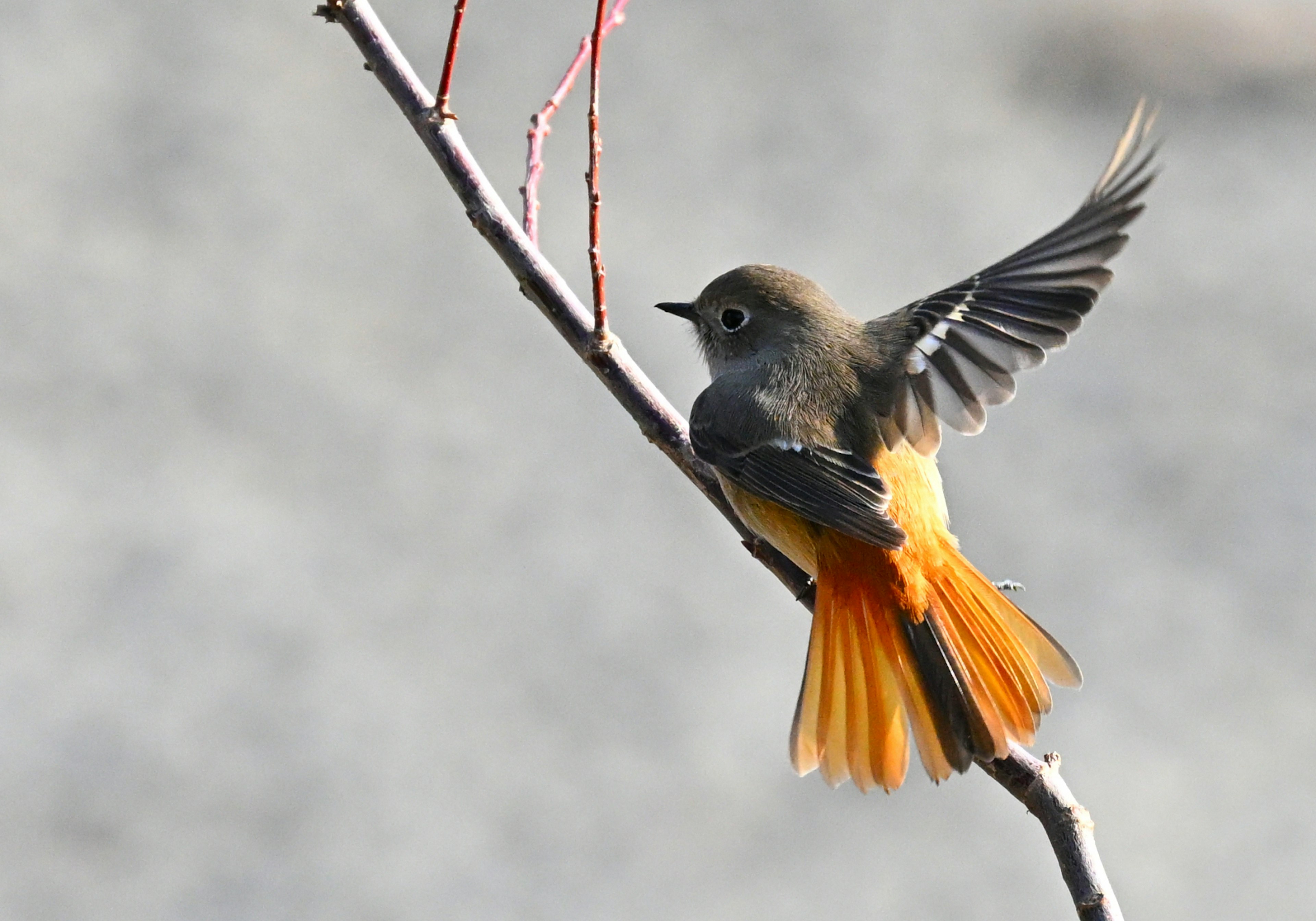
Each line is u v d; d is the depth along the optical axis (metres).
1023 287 5.75
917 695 5.75
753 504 6.37
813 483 6.09
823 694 5.84
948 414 5.86
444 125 5.79
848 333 6.57
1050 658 5.73
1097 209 5.60
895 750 5.73
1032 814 5.25
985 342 5.79
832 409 6.30
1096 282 5.55
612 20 6.38
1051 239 5.75
